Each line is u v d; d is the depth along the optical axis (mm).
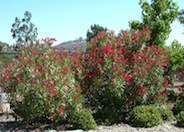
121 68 12578
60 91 10930
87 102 13242
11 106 12047
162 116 12898
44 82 10906
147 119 11539
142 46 13516
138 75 12633
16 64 11812
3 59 22000
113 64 12531
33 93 11062
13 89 11555
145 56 13047
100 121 12047
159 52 13430
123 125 11805
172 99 16656
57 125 11469
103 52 12656
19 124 11977
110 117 12203
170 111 13188
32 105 11188
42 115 11523
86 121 10945
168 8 18531
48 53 11609
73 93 11352
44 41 11883
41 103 10922
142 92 12688
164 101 13547
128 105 13078
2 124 12062
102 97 12977
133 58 13086
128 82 12727
